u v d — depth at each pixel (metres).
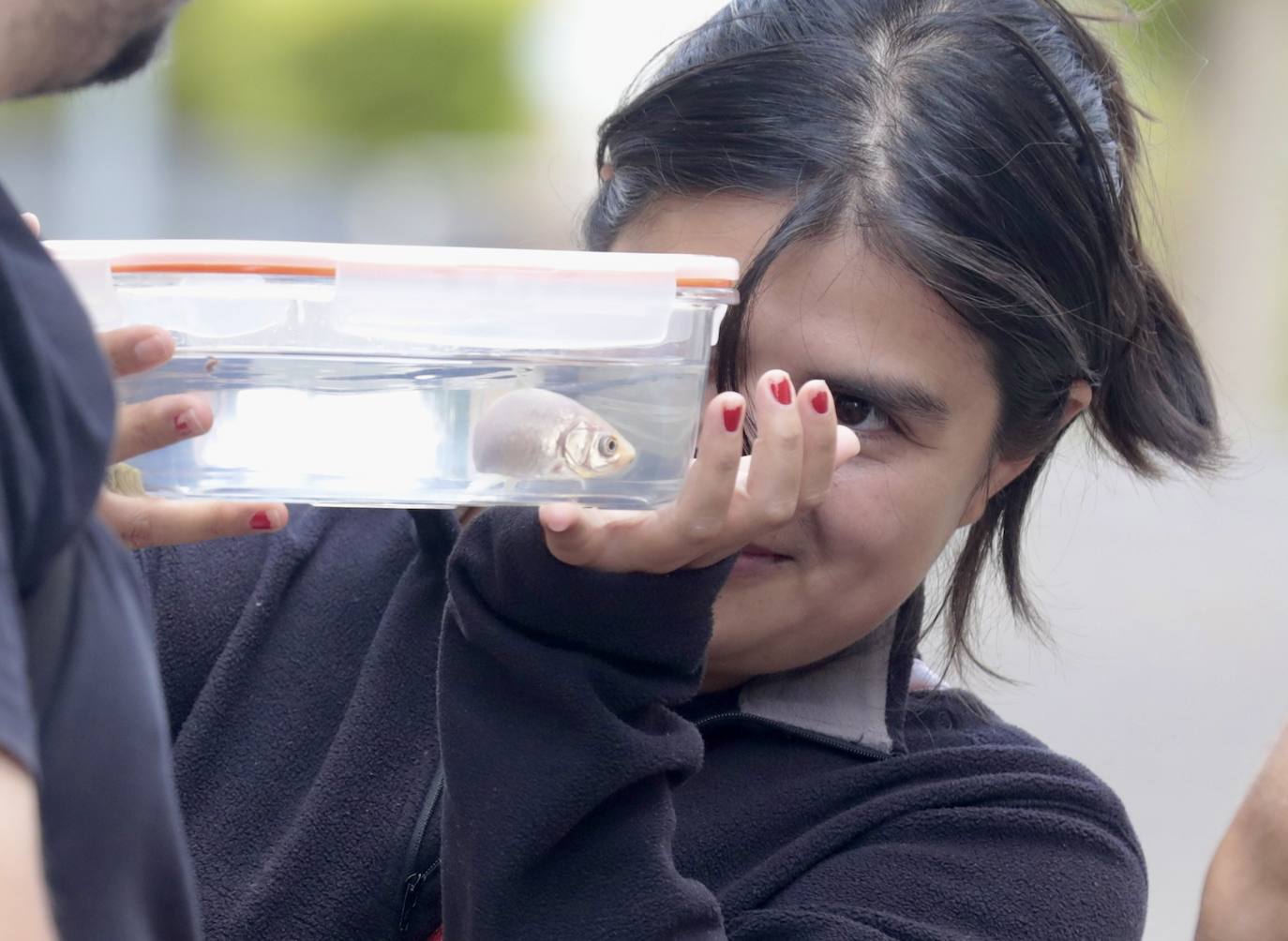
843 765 2.62
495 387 1.72
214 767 2.53
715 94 2.43
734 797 2.54
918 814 2.49
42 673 1.23
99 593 1.30
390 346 1.69
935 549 2.52
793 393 2.04
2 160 20.39
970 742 2.79
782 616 2.45
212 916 2.40
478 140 24.84
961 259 2.32
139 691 1.31
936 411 2.39
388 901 2.39
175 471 1.74
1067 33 2.79
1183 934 5.97
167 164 21.73
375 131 24.05
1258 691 8.66
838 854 2.46
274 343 1.69
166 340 1.64
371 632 2.64
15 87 1.31
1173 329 3.01
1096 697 8.35
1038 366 2.49
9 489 1.14
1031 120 2.46
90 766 1.25
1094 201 2.57
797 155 2.36
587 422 1.71
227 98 23.48
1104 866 2.48
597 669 2.03
